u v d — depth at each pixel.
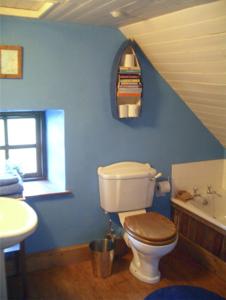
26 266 2.49
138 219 2.51
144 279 2.46
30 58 2.29
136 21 2.18
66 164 2.57
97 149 2.67
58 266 2.67
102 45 2.50
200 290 2.36
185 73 2.49
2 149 2.72
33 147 2.85
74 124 2.54
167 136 2.97
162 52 2.43
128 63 2.54
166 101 2.89
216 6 1.62
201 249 2.74
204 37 1.92
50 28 2.31
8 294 2.25
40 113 2.81
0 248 1.63
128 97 2.66
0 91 2.25
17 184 2.32
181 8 1.76
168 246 2.24
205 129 3.15
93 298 2.27
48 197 2.54
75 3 1.77
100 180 2.64
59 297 2.27
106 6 1.81
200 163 3.21
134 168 2.78
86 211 2.72
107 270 2.50
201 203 3.21
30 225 1.70
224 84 2.27
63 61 2.40
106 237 2.76
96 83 2.55
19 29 2.22
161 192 2.93
